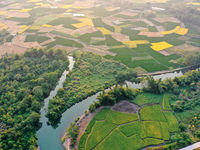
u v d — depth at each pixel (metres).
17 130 91.19
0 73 134.50
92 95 121.12
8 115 99.31
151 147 86.31
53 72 134.12
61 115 105.62
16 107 105.31
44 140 92.56
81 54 163.50
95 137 91.56
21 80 130.38
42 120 104.25
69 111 109.00
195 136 90.44
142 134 92.69
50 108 103.12
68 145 88.31
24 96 112.44
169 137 90.81
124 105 109.88
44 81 124.25
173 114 104.06
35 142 88.75
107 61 154.75
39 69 140.38
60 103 108.12
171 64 153.25
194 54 150.25
